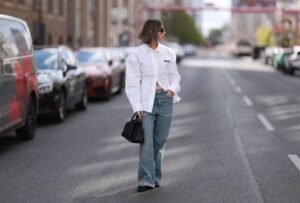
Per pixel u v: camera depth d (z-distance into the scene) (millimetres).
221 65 59812
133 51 7398
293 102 20703
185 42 152500
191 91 25328
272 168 9188
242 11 88500
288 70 43375
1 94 9742
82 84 17219
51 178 8398
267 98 22203
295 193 7578
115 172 8828
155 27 7301
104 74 20328
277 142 11766
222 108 18312
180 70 46906
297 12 81875
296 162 9680
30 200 7172
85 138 12156
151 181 7488
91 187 7855
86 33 54188
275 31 89812
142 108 7336
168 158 9938
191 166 9281
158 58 7371
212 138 12234
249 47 101812
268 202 7121
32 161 9672
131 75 7352
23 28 11773
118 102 20250
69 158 9938
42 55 15406
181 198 7270
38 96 12953
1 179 8328
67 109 17859
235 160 9828
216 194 7492
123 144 11406
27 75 11477
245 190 7719
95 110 17641
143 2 118250
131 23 97438
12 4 33156
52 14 42250
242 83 31312
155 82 7359
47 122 14680
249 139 12133
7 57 10180
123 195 7422
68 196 7371
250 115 16469
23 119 11211
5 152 10516
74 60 17297
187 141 11812
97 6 60750
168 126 7574
